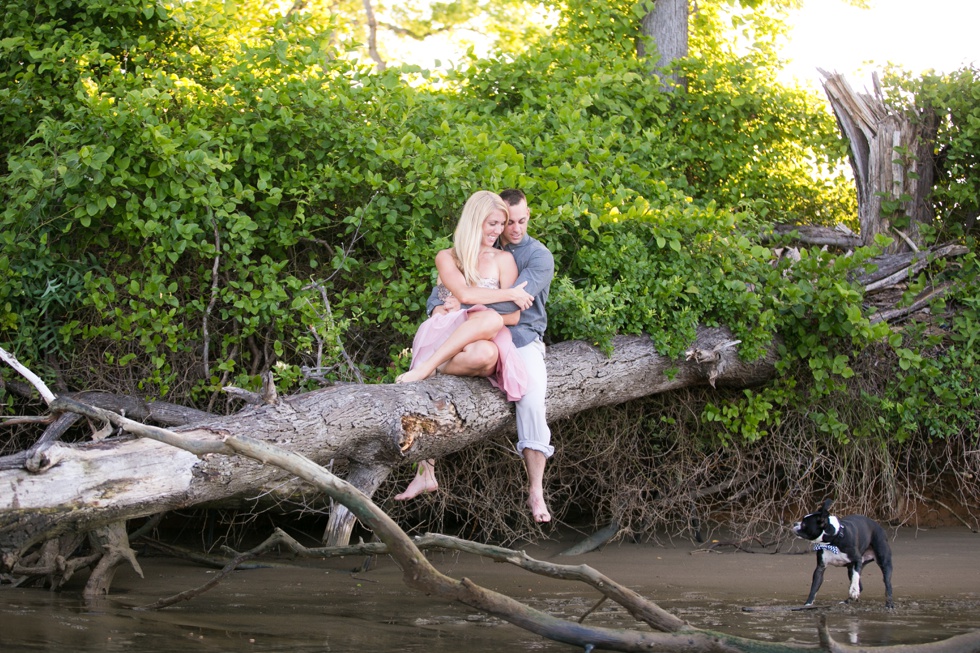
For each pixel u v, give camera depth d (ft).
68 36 25.86
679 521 25.40
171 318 21.56
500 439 23.11
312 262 22.88
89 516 14.99
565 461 24.43
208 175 21.47
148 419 21.50
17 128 23.86
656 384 23.27
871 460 25.55
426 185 22.56
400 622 15.46
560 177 24.21
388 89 24.40
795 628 15.38
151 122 21.34
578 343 22.58
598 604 14.19
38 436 22.20
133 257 22.93
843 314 22.76
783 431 25.13
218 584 19.16
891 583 19.21
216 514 24.31
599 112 29.89
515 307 19.34
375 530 13.16
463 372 19.24
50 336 22.11
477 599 13.21
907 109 29.48
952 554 23.34
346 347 23.90
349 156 23.35
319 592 18.47
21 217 21.12
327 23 28.99
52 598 16.65
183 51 27.22
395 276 23.93
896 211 29.17
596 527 25.70
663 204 25.79
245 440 13.65
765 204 31.81
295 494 18.45
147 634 13.70
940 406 24.48
